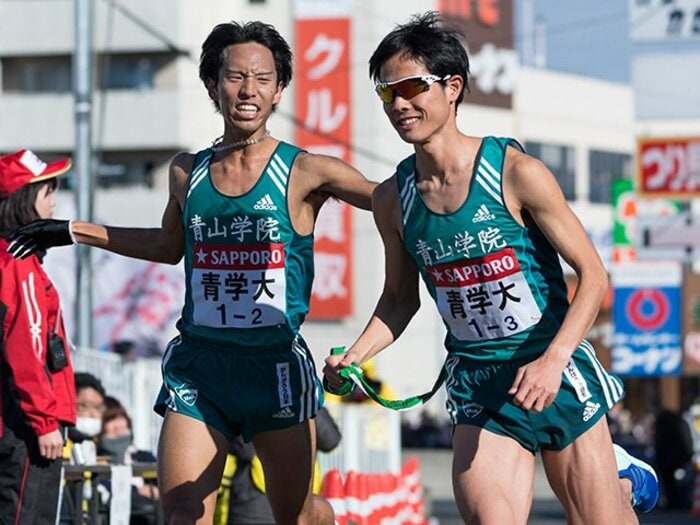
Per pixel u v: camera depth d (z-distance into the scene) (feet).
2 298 31.42
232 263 28.94
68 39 191.42
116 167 180.86
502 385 26.08
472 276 25.82
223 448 29.07
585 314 25.02
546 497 110.63
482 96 214.69
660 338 135.23
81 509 36.32
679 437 103.35
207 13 189.67
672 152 136.15
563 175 232.12
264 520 41.16
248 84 28.53
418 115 25.32
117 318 169.58
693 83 135.64
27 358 31.32
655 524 88.02
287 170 28.94
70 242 30.37
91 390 42.68
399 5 194.08
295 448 29.71
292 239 29.09
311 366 29.78
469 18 211.41
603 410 26.32
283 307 29.04
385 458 78.07
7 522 31.60
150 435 65.36
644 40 137.08
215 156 29.25
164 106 187.93
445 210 25.64
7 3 192.85
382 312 27.55
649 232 142.41
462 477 25.86
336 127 189.67
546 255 26.09
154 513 41.29
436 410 209.05
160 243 30.55
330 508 31.58
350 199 28.99
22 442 31.73
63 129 191.62
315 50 189.88
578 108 235.81
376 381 77.00
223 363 29.01
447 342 26.99
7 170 32.42
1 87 194.80
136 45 186.91
